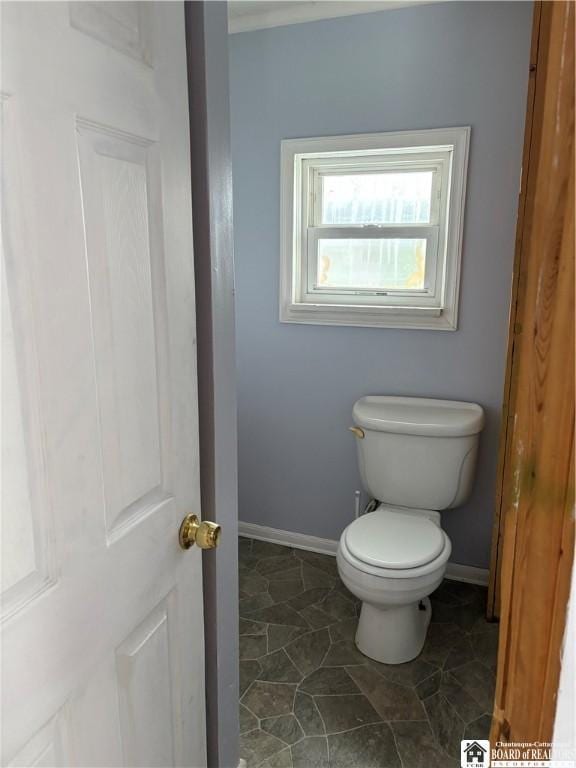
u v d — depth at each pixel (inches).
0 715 23.6
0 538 23.3
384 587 68.3
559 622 16.7
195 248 40.3
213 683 47.7
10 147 22.7
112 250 29.7
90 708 30.1
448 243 84.9
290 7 84.4
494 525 80.0
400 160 87.6
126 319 31.3
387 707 66.2
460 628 80.7
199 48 37.4
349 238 93.0
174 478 37.7
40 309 24.7
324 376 96.0
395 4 80.4
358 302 94.0
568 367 15.4
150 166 32.8
